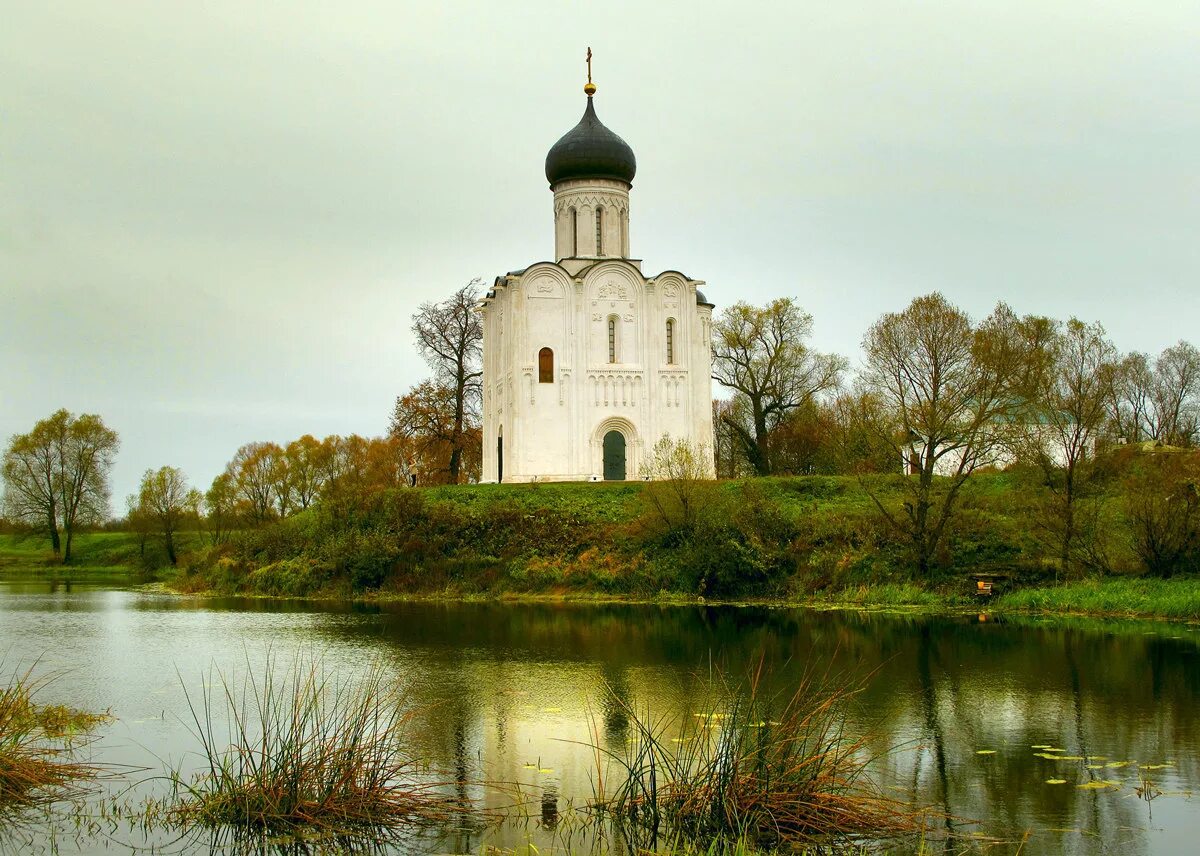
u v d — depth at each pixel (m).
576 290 70.56
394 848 15.82
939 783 18.55
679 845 15.55
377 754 18.23
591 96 76.62
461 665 31.09
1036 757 20.16
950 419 49.88
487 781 18.73
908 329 51.03
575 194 74.75
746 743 18.39
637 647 34.78
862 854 15.26
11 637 38.31
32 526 98.31
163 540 88.38
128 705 25.28
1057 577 47.88
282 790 17.11
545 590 54.56
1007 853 15.24
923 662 30.88
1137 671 29.20
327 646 35.47
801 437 88.44
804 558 51.94
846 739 21.39
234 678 28.70
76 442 97.69
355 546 58.41
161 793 18.38
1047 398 50.31
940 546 50.06
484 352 79.50
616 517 60.41
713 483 56.06
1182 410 102.06
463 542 58.75
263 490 99.31
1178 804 17.36
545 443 69.69
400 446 91.81
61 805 17.84
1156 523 46.59
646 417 70.94
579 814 17.06
